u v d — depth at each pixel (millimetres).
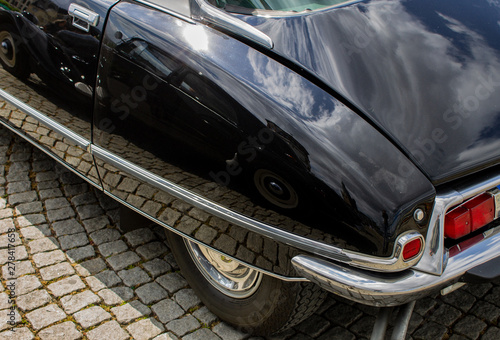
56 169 3391
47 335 2301
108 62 2207
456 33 2180
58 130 2572
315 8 2262
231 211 1933
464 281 1810
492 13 2359
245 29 2018
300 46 1993
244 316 2307
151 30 2125
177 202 2104
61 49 2398
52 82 2496
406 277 1728
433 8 2299
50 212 3055
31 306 2441
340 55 1974
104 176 2424
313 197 1728
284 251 1856
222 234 2010
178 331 2398
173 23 2137
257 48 2002
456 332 2471
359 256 1721
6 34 2684
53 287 2562
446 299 2664
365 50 2012
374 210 1661
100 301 2516
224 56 1972
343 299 2682
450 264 1782
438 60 2029
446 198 1730
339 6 2236
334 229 1727
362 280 1725
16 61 2676
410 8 2268
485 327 2492
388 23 2162
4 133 3623
